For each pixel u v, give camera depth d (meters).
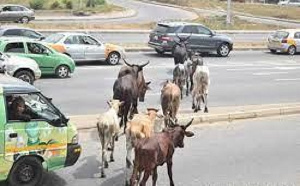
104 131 12.62
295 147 16.28
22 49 24.89
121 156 14.30
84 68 29.48
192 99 21.09
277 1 104.62
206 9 84.25
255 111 20.06
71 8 68.06
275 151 15.75
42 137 11.48
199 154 15.06
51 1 69.50
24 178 11.38
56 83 24.45
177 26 36.28
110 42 40.47
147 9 77.25
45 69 25.45
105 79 26.12
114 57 31.39
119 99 15.33
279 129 18.48
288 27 63.41
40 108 11.77
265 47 44.38
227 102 22.23
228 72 30.81
